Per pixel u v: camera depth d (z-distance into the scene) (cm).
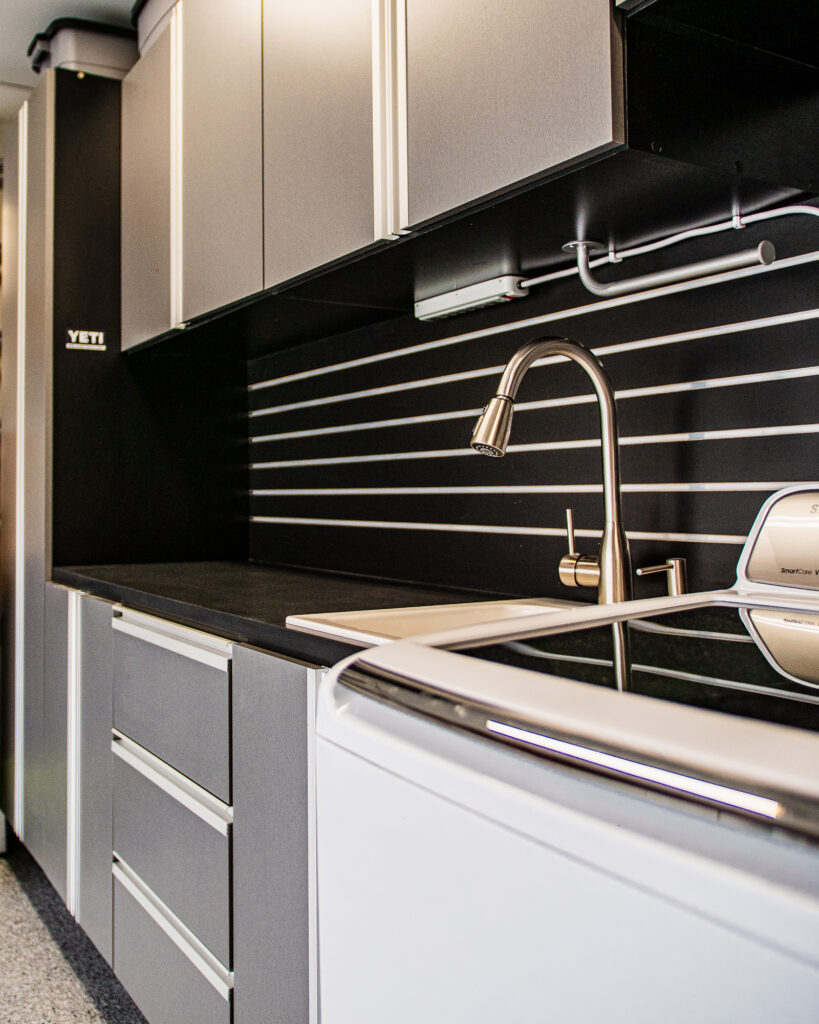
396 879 66
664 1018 45
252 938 133
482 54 119
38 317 268
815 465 122
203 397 284
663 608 104
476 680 65
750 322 131
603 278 157
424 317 194
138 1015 198
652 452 147
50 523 258
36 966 221
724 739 48
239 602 164
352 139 150
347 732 72
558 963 51
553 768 53
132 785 185
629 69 100
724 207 126
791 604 106
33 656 265
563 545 166
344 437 238
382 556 221
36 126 272
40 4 258
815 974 38
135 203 256
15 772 284
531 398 173
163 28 236
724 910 42
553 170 109
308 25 163
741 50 110
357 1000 72
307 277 170
